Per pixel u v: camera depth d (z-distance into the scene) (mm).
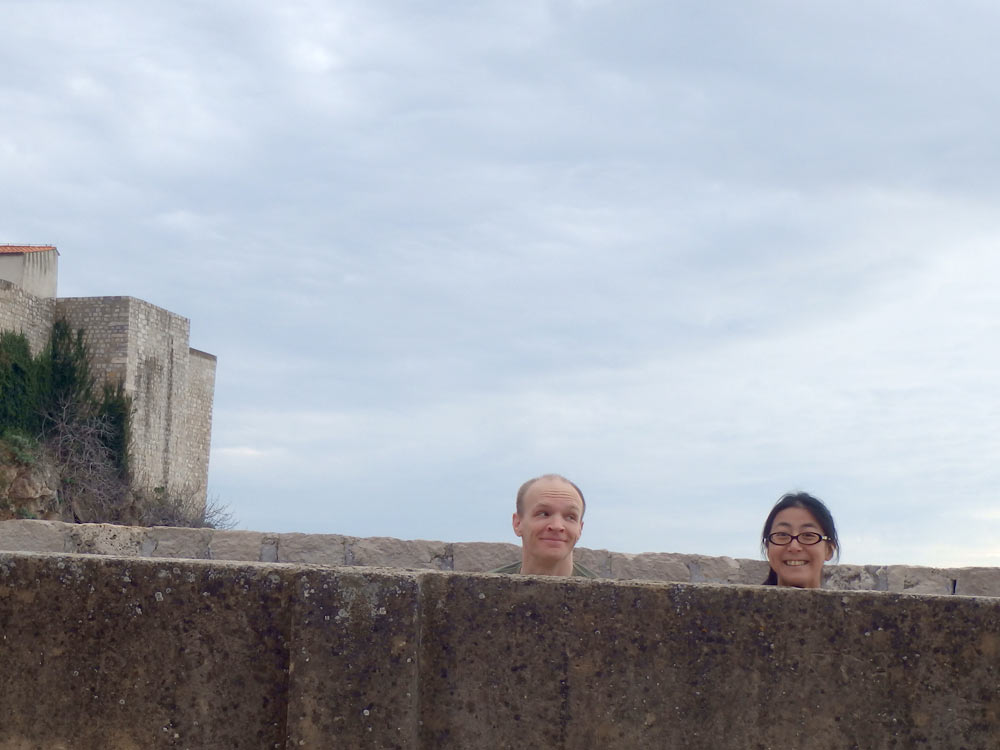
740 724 2941
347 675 2914
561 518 5051
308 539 9273
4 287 41750
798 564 5027
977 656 2934
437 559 9250
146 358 46000
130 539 9234
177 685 3002
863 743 2922
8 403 41875
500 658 2980
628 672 2965
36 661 3029
